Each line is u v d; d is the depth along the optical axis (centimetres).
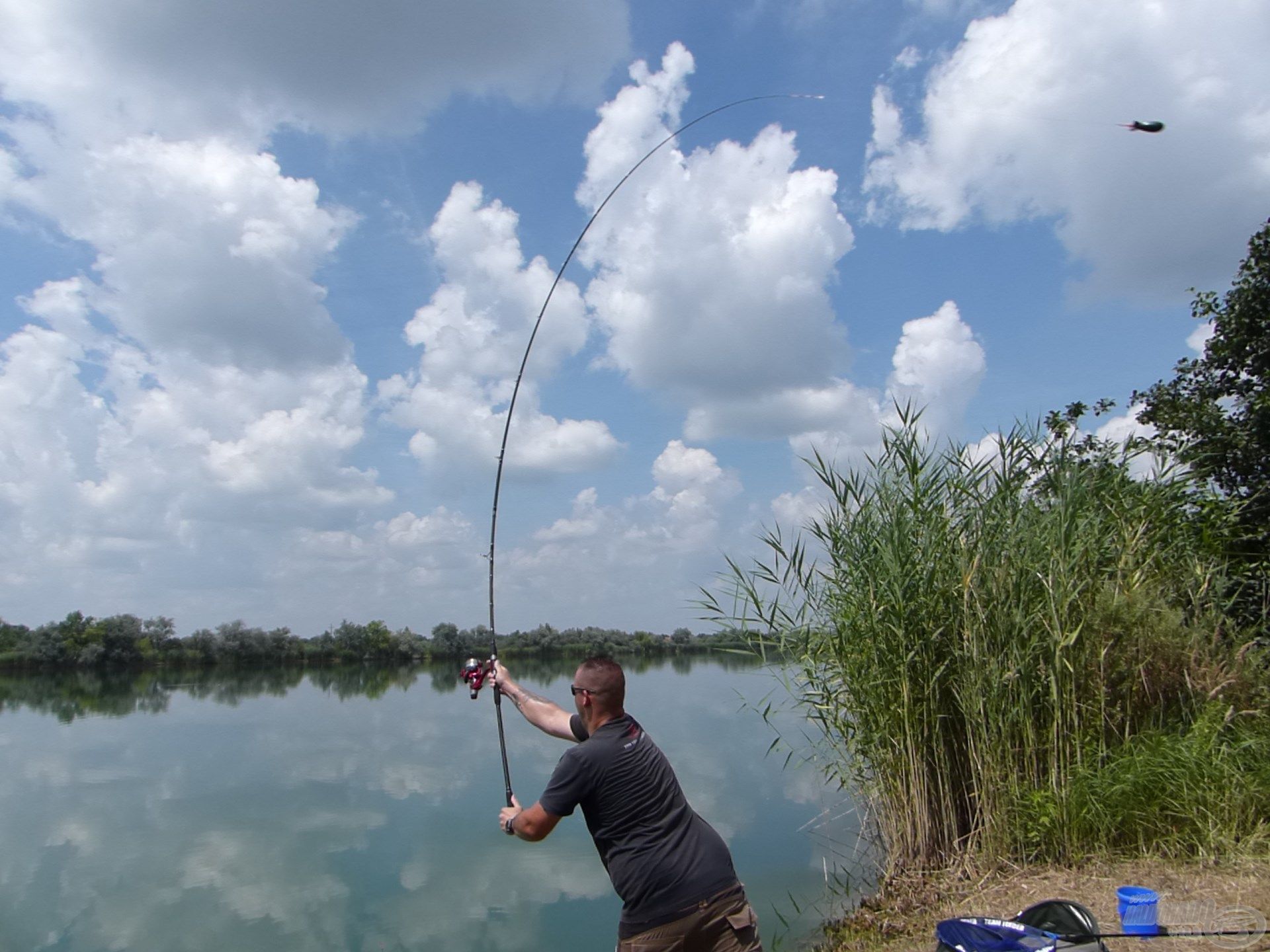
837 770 759
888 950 551
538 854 964
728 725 1939
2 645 5088
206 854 989
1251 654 723
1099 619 684
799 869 816
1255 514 900
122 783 1407
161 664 5334
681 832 321
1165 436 888
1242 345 996
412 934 737
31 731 2094
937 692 707
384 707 2692
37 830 1106
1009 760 666
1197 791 614
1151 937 451
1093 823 627
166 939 735
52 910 812
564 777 322
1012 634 683
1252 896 520
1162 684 699
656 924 311
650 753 330
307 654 5794
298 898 832
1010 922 435
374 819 1137
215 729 2109
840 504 770
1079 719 679
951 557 716
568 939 719
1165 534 769
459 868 916
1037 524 727
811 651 766
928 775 702
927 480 740
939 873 663
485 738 1884
